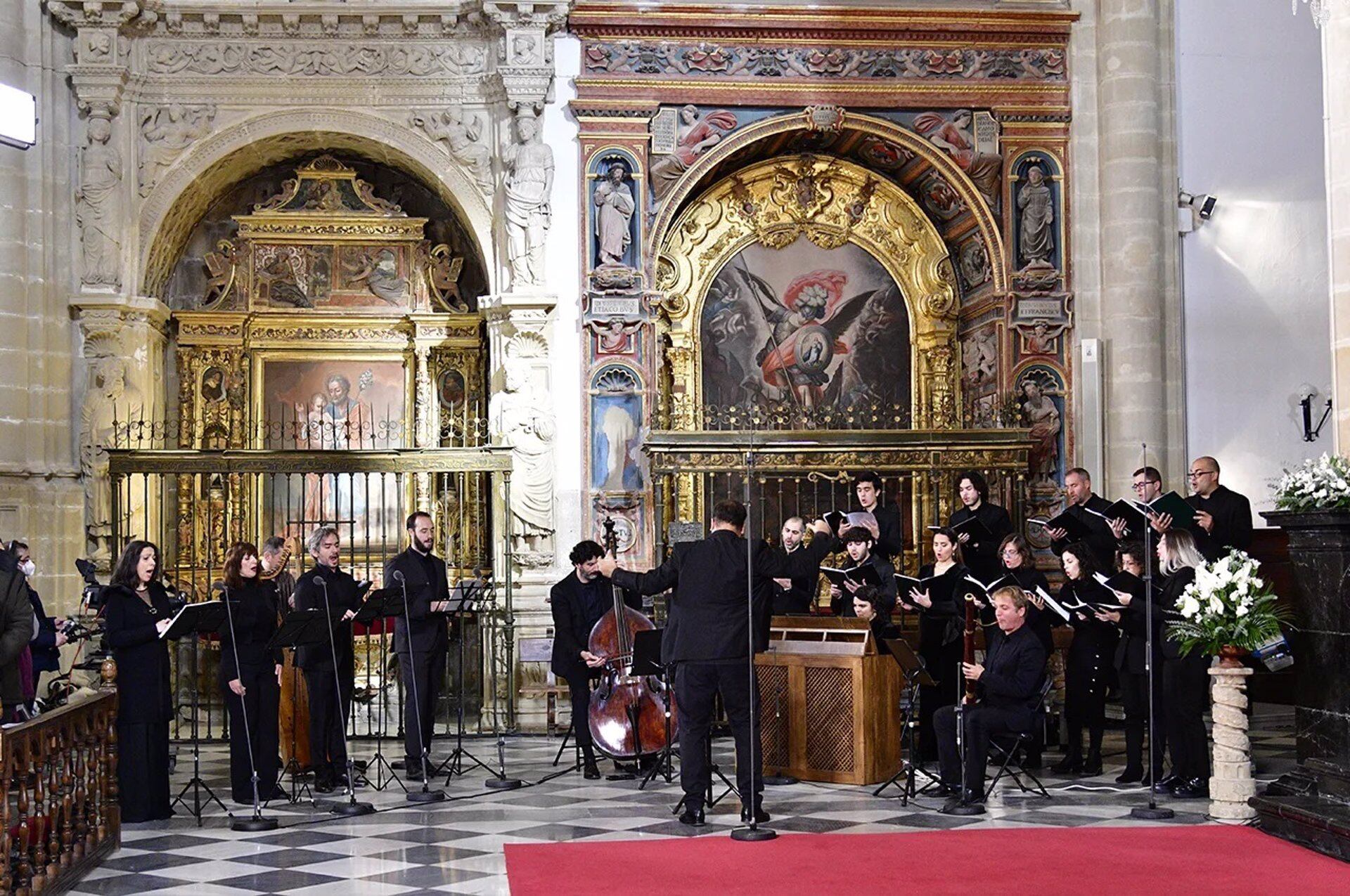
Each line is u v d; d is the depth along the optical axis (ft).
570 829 32.65
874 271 59.72
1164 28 55.42
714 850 29.76
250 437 57.36
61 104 53.11
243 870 29.19
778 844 30.22
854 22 55.26
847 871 27.50
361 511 57.52
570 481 53.78
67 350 52.85
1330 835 28.55
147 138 53.93
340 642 39.01
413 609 39.52
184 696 53.98
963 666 35.14
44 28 52.49
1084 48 56.24
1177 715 35.88
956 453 52.90
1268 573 50.83
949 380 59.31
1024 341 55.67
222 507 56.59
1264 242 54.75
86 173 52.90
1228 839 30.25
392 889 27.27
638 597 42.52
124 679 34.68
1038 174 55.93
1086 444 54.95
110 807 31.48
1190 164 55.42
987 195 56.54
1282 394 54.19
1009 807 34.60
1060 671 50.52
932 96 55.98
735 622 32.30
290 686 41.81
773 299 59.41
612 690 40.09
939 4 56.29
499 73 53.72
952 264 59.47
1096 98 56.24
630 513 53.78
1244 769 32.55
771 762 39.55
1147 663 34.78
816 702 38.78
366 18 54.08
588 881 27.25
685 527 40.09
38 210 52.08
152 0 53.21
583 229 54.34
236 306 57.67
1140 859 28.25
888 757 38.75
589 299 53.88
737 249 59.11
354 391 58.18
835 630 38.96
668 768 39.40
